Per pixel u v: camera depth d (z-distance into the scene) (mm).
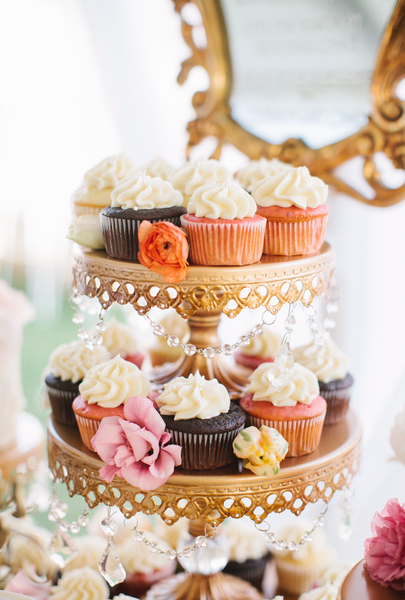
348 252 1001
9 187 1309
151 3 1032
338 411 825
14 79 1154
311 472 725
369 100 925
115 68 1068
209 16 958
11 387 979
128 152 1089
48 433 811
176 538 995
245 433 706
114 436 696
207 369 805
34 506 967
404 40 887
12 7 1114
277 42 954
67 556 936
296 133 976
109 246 725
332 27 921
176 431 706
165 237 665
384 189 941
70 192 1257
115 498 715
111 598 884
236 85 993
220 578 860
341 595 669
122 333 918
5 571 905
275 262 713
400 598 668
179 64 1038
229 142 1009
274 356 918
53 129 1188
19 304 1076
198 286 684
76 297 766
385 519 703
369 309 999
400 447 793
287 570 927
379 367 997
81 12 1063
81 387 771
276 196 735
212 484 699
